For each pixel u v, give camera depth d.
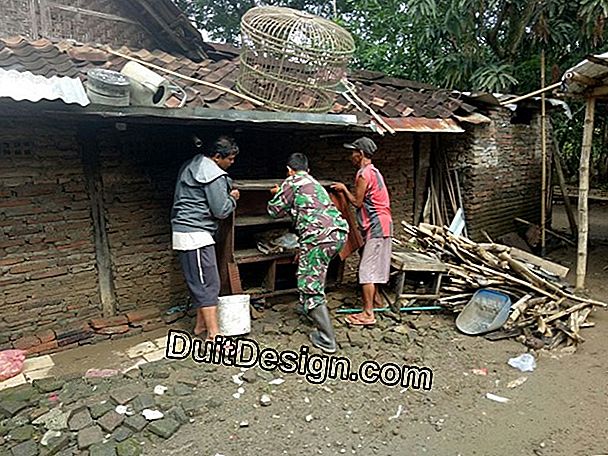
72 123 3.99
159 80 3.34
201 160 3.85
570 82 5.41
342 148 5.93
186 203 3.81
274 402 3.18
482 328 4.37
